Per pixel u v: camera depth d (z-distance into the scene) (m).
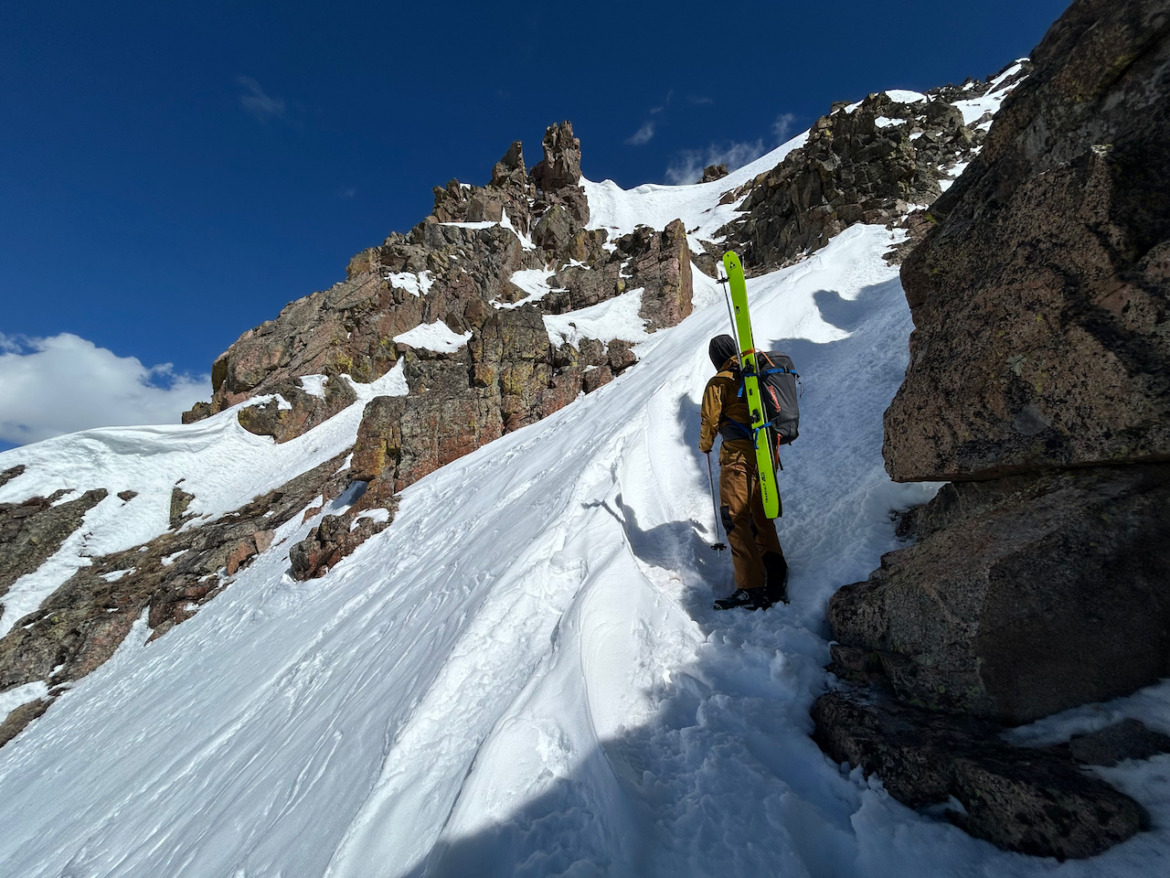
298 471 22.41
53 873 5.54
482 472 11.19
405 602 5.84
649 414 5.95
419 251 33.44
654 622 2.68
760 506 2.88
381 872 1.89
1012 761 1.39
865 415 4.40
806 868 1.40
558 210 45.88
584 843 1.61
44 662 14.87
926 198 21.03
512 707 2.29
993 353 2.05
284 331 29.11
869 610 2.10
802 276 10.26
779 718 1.96
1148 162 1.67
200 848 3.30
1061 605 1.58
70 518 20.34
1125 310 1.62
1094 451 1.68
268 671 7.09
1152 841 1.13
